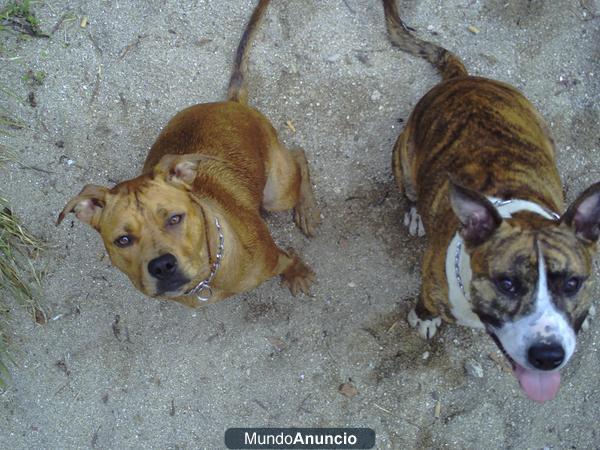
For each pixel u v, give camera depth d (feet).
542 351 3.26
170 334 4.96
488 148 3.86
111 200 3.60
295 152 4.84
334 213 5.04
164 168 3.60
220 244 3.81
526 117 4.12
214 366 4.91
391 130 5.11
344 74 5.20
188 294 3.89
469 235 3.49
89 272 5.05
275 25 5.27
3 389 4.99
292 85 5.22
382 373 4.79
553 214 3.66
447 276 3.75
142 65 5.29
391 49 5.19
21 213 5.15
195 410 4.86
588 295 3.39
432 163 4.07
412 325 4.79
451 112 4.08
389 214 4.99
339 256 4.97
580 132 5.02
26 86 5.28
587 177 4.96
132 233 3.54
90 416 4.92
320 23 5.26
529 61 5.13
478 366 4.70
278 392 4.85
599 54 5.09
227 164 4.17
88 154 5.21
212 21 5.32
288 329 4.91
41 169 5.19
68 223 5.11
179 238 3.59
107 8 5.33
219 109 4.38
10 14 5.32
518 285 3.33
